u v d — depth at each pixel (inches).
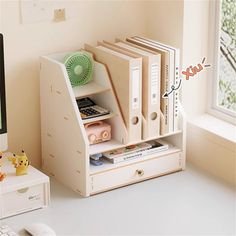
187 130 101.6
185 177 97.3
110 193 92.4
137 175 94.7
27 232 82.2
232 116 101.0
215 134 96.8
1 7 92.4
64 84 90.1
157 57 91.6
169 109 95.8
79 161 90.7
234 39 99.4
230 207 88.9
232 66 100.4
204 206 89.1
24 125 98.6
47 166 98.3
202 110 104.4
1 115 88.2
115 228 83.6
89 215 86.7
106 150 91.7
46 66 93.2
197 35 100.5
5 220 85.2
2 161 91.7
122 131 93.0
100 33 102.0
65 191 92.8
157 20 103.5
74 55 93.3
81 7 99.0
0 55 86.0
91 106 95.2
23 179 87.0
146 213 87.2
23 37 95.2
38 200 88.0
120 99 92.7
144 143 97.3
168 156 97.3
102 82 94.3
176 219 85.8
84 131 89.2
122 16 103.3
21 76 96.4
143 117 93.8
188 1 98.3
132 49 94.2
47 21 96.4
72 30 99.2
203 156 99.8
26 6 94.0
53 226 84.0
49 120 95.4
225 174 96.6
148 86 92.3
